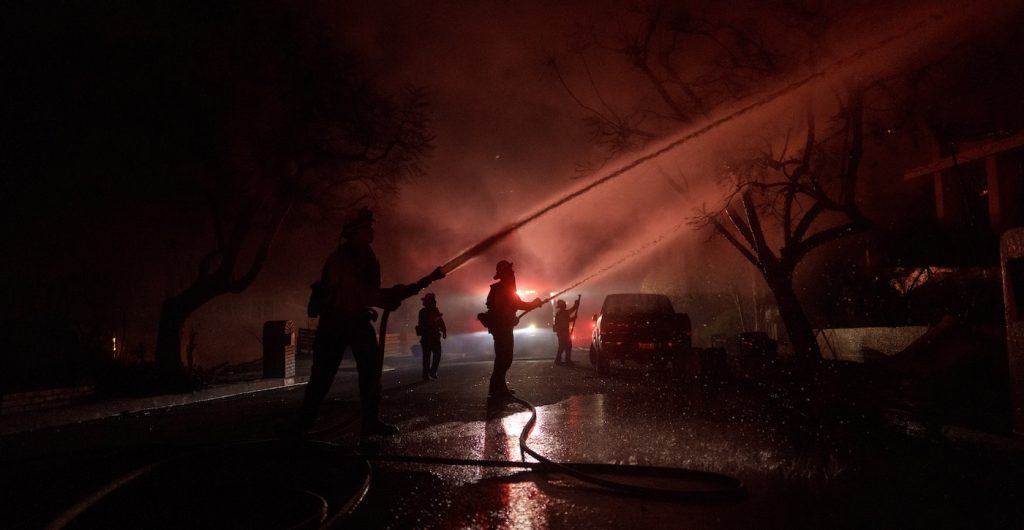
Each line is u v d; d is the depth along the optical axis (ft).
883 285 56.13
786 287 42.32
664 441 21.33
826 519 13.00
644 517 13.15
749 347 49.24
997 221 50.67
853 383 28.40
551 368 63.52
